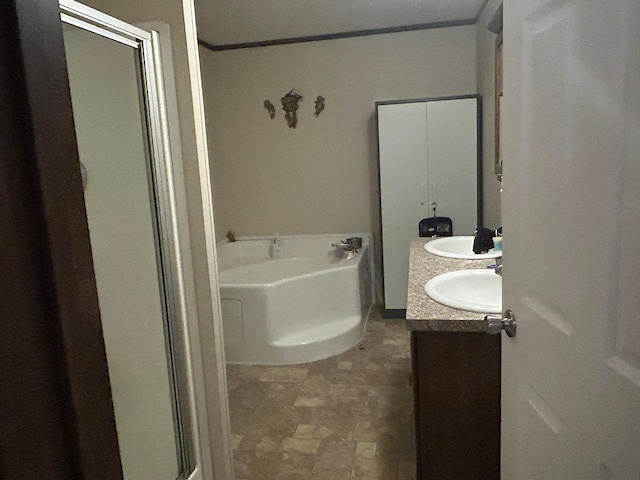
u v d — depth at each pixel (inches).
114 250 71.4
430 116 144.3
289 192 169.6
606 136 27.2
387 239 152.2
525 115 39.8
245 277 148.9
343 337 132.4
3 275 13.9
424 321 58.9
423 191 147.9
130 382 74.6
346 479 80.0
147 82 65.2
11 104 14.3
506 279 46.3
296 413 101.5
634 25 24.2
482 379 60.3
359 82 159.8
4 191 14.0
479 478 62.8
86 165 69.7
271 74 163.6
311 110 163.8
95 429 17.7
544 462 38.5
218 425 75.5
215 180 166.6
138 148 67.6
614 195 26.6
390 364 122.8
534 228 38.7
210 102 164.4
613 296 27.3
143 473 75.6
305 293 133.1
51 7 15.7
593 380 29.7
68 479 16.6
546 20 35.3
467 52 152.6
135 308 72.4
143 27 66.0
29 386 14.9
